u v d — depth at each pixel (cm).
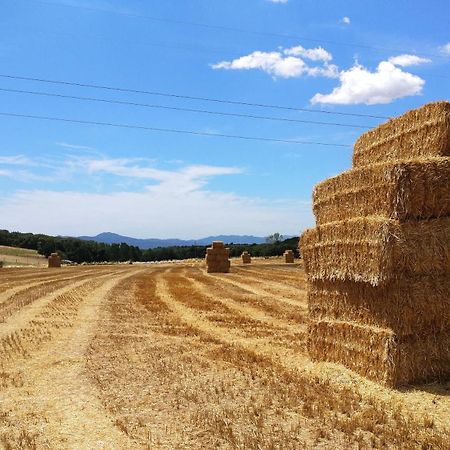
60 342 1455
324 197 1198
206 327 1719
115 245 13812
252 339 1495
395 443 700
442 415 811
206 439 726
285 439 716
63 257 12325
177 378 1055
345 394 920
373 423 764
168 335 1575
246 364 1170
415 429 744
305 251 1241
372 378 1004
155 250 14062
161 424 792
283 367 1140
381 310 1002
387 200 982
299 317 1914
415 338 974
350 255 1059
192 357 1252
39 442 731
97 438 743
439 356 989
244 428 765
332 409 845
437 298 980
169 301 2458
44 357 1269
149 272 5331
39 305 2261
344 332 1102
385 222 961
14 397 950
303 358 1236
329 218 1177
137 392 966
